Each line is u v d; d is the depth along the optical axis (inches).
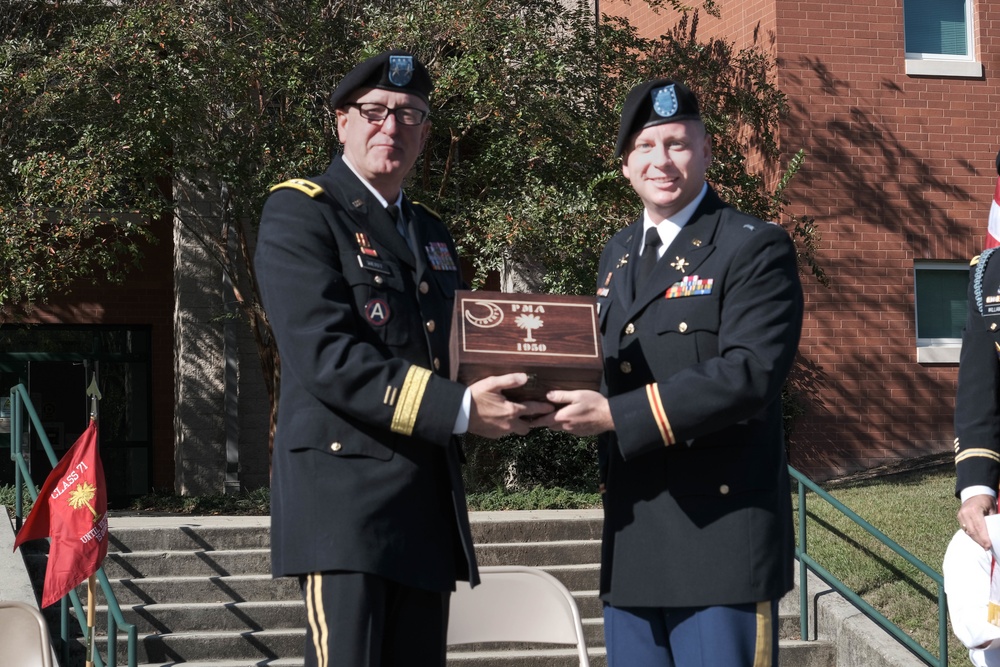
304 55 399.2
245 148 409.4
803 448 494.0
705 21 548.4
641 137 122.8
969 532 140.6
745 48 520.4
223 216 484.7
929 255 511.5
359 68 115.9
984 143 519.5
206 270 566.9
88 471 220.5
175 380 584.4
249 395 576.7
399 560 105.9
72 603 271.1
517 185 414.6
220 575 292.0
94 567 219.3
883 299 506.3
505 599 160.4
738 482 115.2
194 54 406.6
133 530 294.8
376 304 111.1
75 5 436.5
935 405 507.2
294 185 114.3
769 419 119.3
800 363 497.7
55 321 620.7
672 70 467.8
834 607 268.8
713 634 113.8
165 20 390.3
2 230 373.7
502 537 312.0
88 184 371.9
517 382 106.1
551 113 406.3
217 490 564.1
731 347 114.0
